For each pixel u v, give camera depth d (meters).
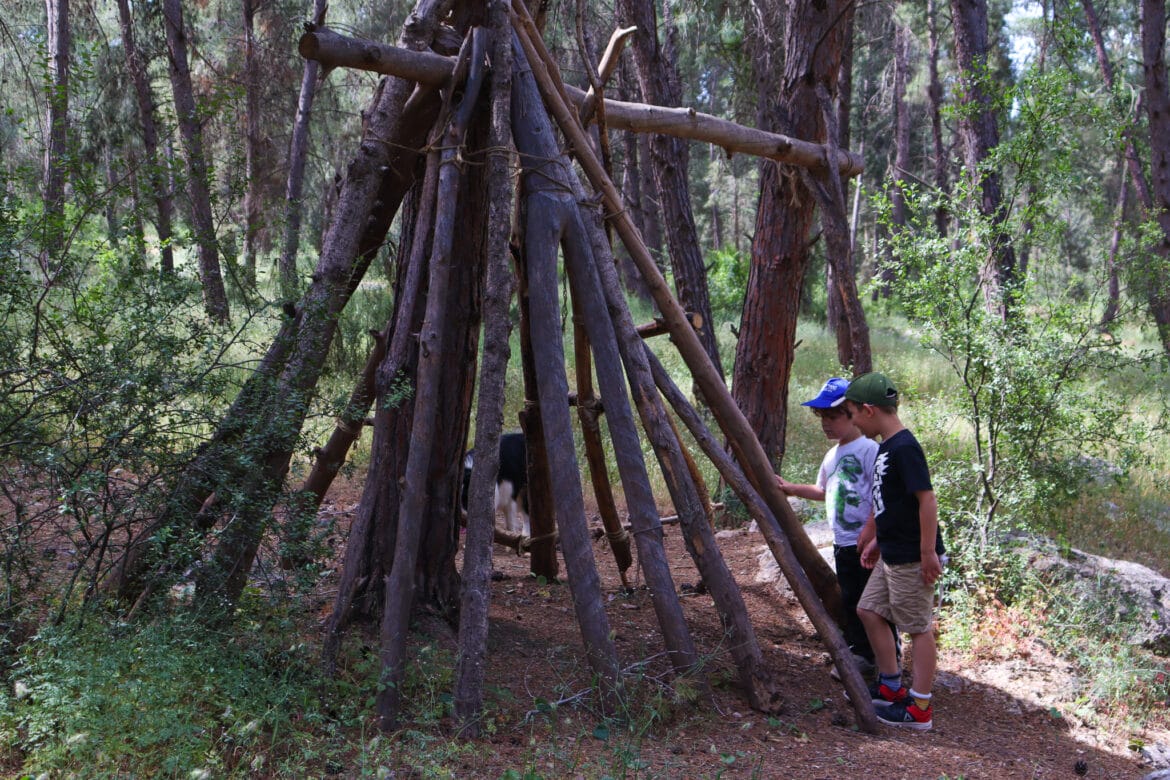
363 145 4.39
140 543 3.75
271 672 3.57
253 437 3.75
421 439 3.92
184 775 2.89
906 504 4.37
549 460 4.09
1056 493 6.48
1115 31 31.00
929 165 37.47
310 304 4.11
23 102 13.34
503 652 4.60
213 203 4.19
